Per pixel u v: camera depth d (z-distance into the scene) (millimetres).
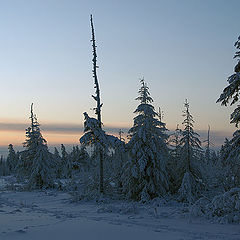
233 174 17062
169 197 22000
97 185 25469
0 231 8969
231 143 14508
